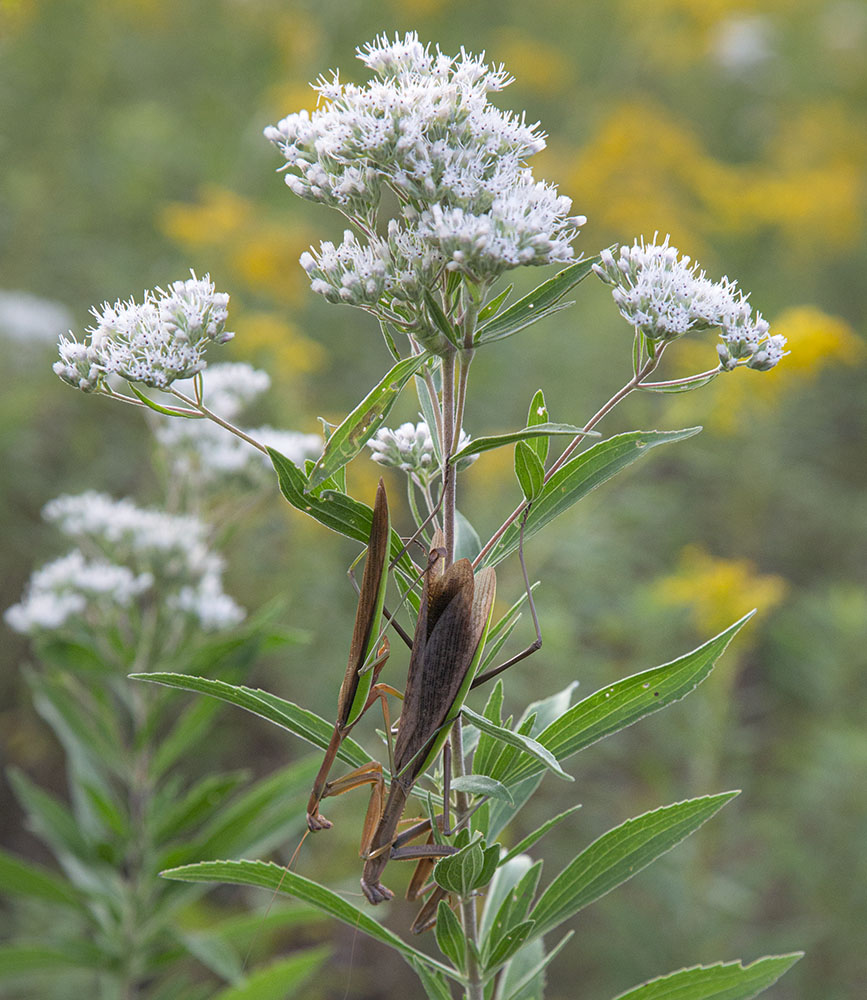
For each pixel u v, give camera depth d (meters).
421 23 10.97
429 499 2.47
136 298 7.58
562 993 5.67
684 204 9.94
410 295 2.20
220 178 8.59
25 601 6.52
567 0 12.38
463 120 2.27
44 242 7.81
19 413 6.11
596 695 2.31
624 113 9.88
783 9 13.61
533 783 2.71
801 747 6.11
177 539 4.02
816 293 9.93
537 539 6.09
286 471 2.13
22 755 6.45
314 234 8.30
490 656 2.35
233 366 4.55
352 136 2.21
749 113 12.14
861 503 8.01
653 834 2.46
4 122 8.03
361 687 2.14
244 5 9.77
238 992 3.83
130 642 4.18
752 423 7.20
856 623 5.87
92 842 3.88
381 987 5.97
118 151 8.24
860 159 11.70
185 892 3.90
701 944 5.24
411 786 2.14
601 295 7.88
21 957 3.79
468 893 2.24
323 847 5.66
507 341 7.34
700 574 5.62
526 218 2.16
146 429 7.14
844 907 5.41
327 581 6.10
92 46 8.60
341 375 7.87
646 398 7.40
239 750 6.62
